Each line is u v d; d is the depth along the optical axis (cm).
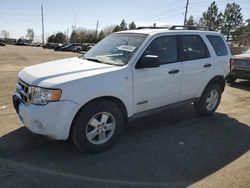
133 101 441
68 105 364
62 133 371
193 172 371
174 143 460
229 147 454
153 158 405
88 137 396
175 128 529
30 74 400
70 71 397
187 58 525
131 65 430
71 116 370
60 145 430
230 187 339
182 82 516
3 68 1407
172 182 346
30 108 368
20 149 413
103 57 470
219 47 609
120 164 384
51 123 363
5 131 473
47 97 358
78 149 419
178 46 510
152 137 481
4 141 435
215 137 494
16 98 411
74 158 394
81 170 364
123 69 419
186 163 394
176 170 374
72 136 391
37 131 371
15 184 328
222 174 368
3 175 345
